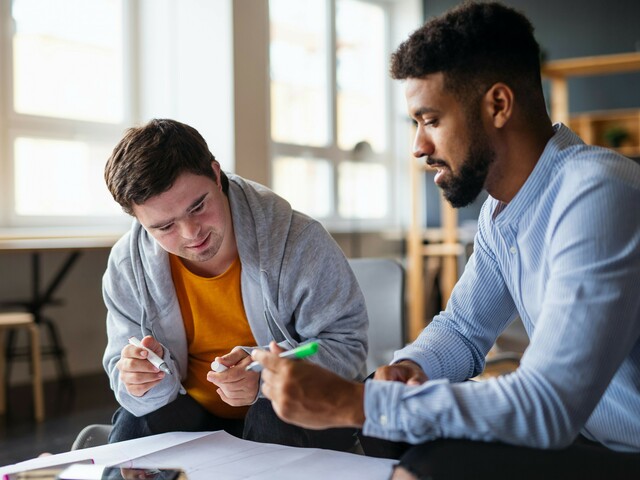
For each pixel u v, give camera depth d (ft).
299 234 4.89
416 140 3.34
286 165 18.45
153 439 3.98
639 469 2.71
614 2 19.72
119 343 4.88
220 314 4.93
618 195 2.95
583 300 2.85
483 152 3.24
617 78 19.88
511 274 3.70
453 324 4.08
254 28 14.49
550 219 3.19
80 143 14.43
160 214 4.14
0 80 13.17
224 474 3.37
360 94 20.83
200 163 4.20
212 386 5.01
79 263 13.99
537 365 2.84
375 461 3.50
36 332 10.69
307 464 3.48
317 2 19.35
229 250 4.83
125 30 14.99
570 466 2.75
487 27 3.14
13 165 13.42
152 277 4.77
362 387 2.92
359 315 4.99
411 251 17.49
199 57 14.46
